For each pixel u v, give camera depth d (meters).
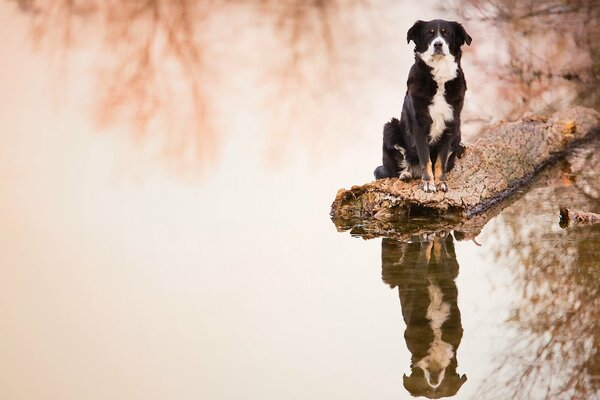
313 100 14.66
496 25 15.42
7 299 6.73
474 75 14.65
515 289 6.53
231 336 5.89
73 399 4.96
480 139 10.61
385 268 7.25
